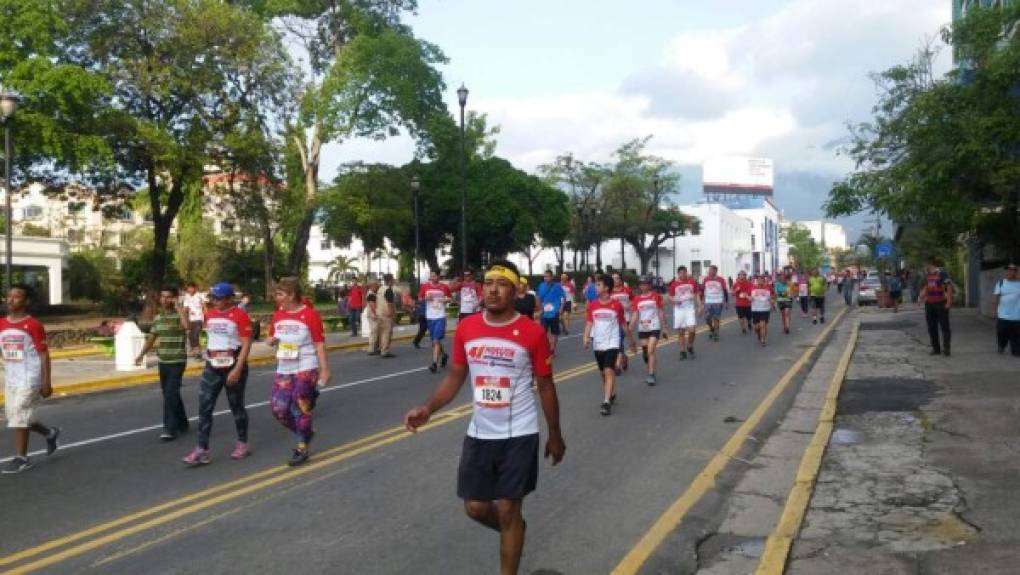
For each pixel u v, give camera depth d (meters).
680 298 18.36
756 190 119.69
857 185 20.55
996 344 18.33
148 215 57.03
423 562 5.61
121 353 18.45
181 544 6.05
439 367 17.81
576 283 61.72
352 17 40.09
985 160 17.53
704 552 5.83
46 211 76.88
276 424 11.13
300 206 39.09
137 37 32.94
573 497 7.21
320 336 8.70
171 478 8.15
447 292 17.55
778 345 21.27
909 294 48.69
